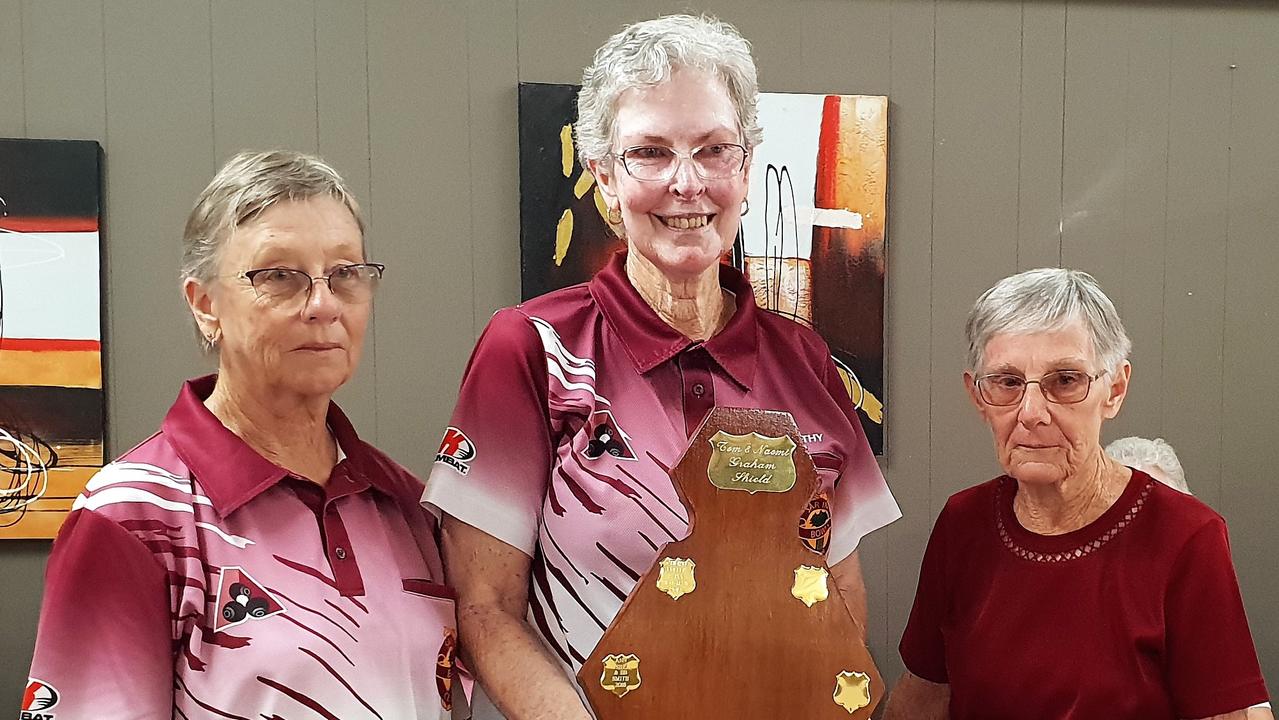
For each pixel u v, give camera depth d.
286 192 1.00
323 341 1.01
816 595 1.09
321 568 1.02
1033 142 2.24
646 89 1.08
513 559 1.12
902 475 2.21
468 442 1.11
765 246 2.11
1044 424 1.24
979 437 2.23
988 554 1.36
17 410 1.91
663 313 1.17
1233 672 1.20
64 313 1.92
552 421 1.11
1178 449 2.31
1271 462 2.33
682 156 1.09
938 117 2.20
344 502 1.08
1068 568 1.27
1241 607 1.22
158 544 0.96
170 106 1.96
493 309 2.06
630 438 1.11
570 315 1.16
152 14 1.95
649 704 1.05
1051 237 2.25
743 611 1.07
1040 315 1.24
